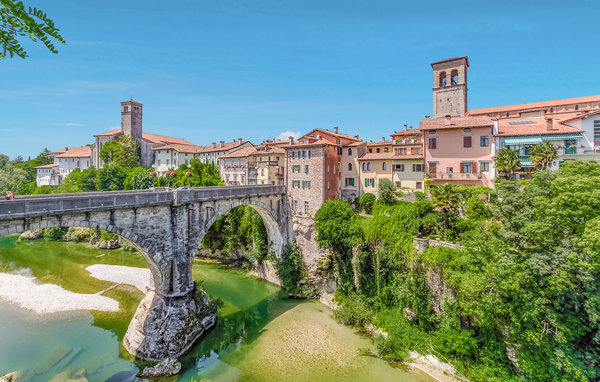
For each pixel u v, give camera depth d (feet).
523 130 132.87
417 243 99.96
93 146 335.67
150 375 76.79
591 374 63.72
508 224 75.56
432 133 141.69
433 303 92.02
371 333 100.07
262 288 137.49
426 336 90.17
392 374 80.89
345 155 172.86
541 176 81.51
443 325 87.04
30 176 387.34
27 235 212.84
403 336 91.66
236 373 80.94
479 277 76.69
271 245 149.59
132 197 79.66
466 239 89.86
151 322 87.40
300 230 139.54
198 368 82.58
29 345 88.58
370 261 114.83
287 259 138.00
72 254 177.99
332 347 92.63
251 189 124.57
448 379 78.23
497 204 84.99
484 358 76.74
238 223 164.45
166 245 89.40
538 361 69.05
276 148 217.56
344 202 130.11
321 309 118.32
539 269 65.26
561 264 64.03
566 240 65.87
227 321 107.45
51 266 155.22
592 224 60.49
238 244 165.27
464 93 185.78
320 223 126.41
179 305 90.89
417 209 109.60
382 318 101.14
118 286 130.82
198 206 99.86
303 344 94.02
